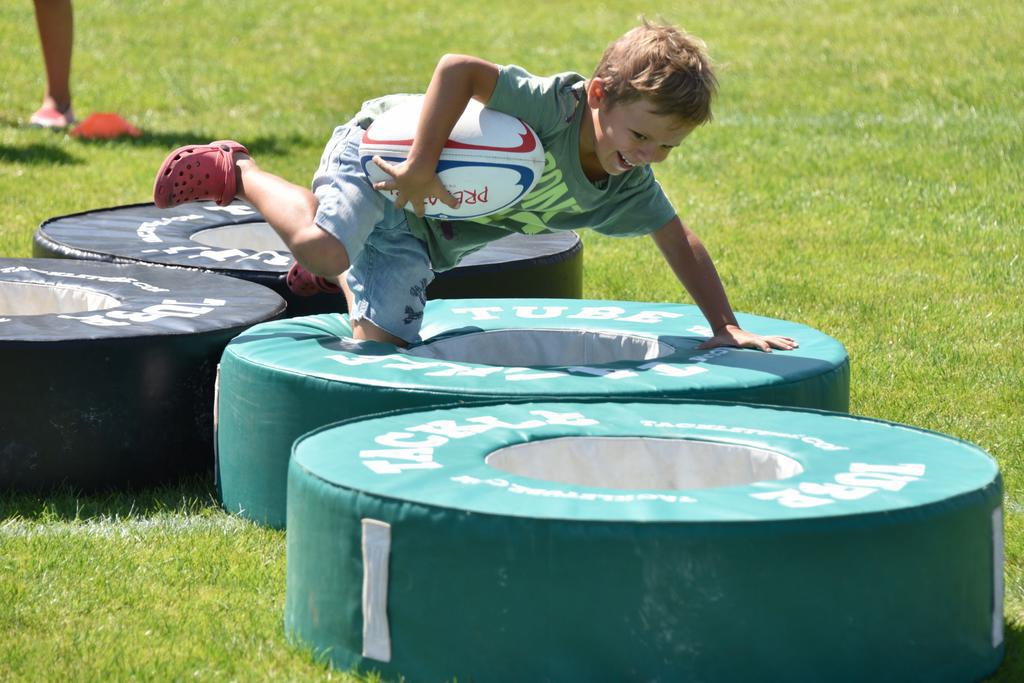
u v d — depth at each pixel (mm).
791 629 7664
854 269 22781
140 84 42094
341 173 11820
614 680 7633
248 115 38719
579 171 11609
